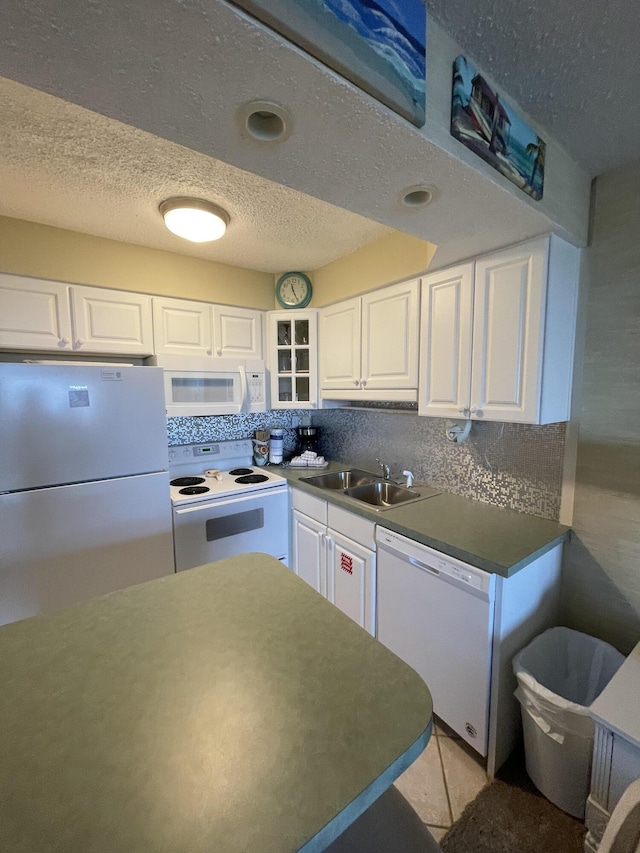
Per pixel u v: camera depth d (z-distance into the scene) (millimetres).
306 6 601
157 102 705
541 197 1149
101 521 1772
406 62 735
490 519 1663
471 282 1542
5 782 510
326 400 2525
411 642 1622
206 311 2289
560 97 1028
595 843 1035
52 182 1412
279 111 733
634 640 1407
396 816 751
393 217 1188
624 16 795
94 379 1721
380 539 1718
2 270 1702
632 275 1328
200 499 2113
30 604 1631
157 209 1631
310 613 922
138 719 611
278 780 509
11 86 935
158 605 955
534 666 1402
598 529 1476
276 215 1687
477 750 1384
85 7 521
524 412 1402
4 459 1544
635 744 934
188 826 455
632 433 1368
